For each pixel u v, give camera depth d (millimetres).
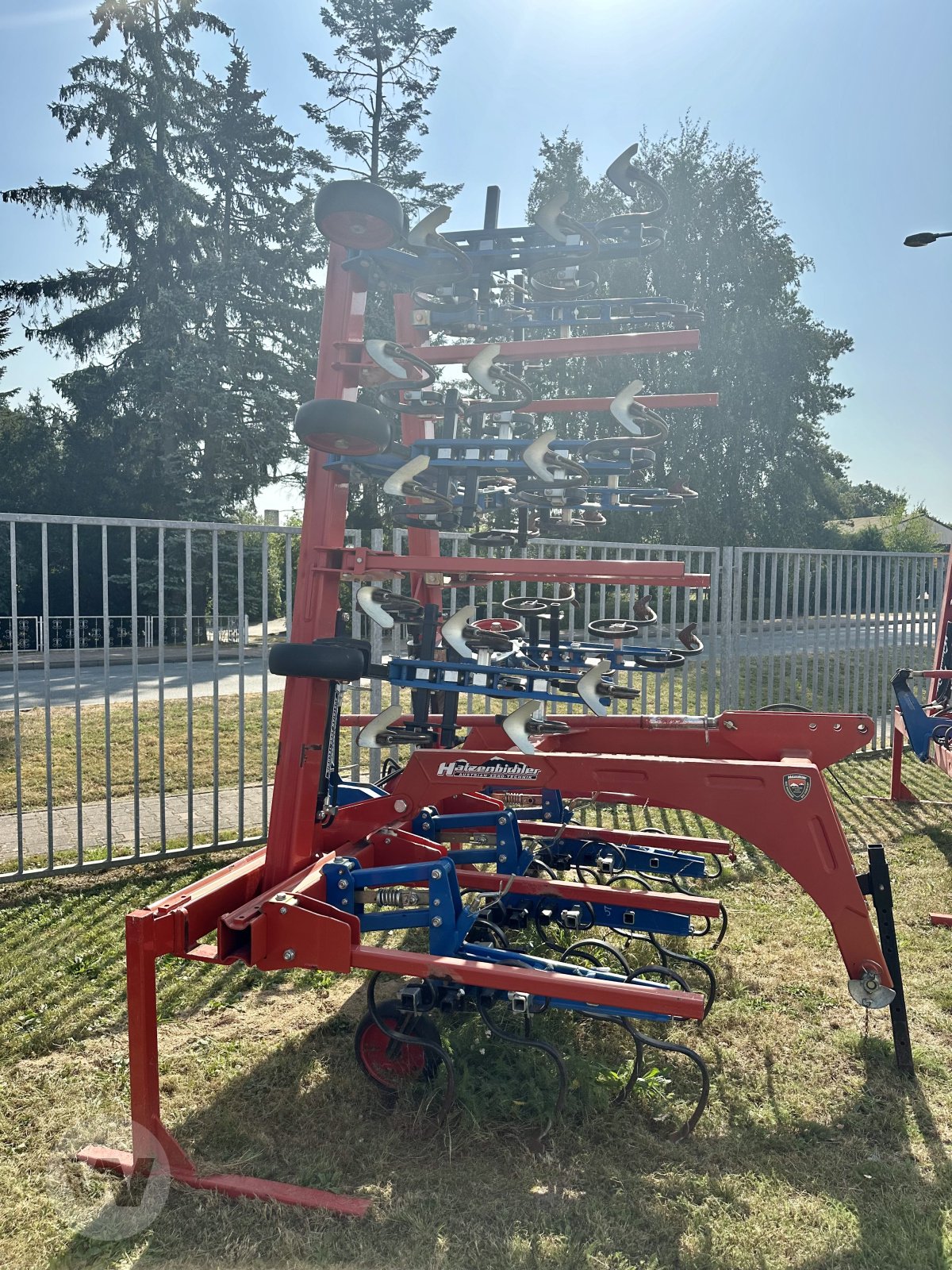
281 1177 2656
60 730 9820
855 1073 3240
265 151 27891
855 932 3031
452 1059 2965
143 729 9930
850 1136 2875
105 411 27703
